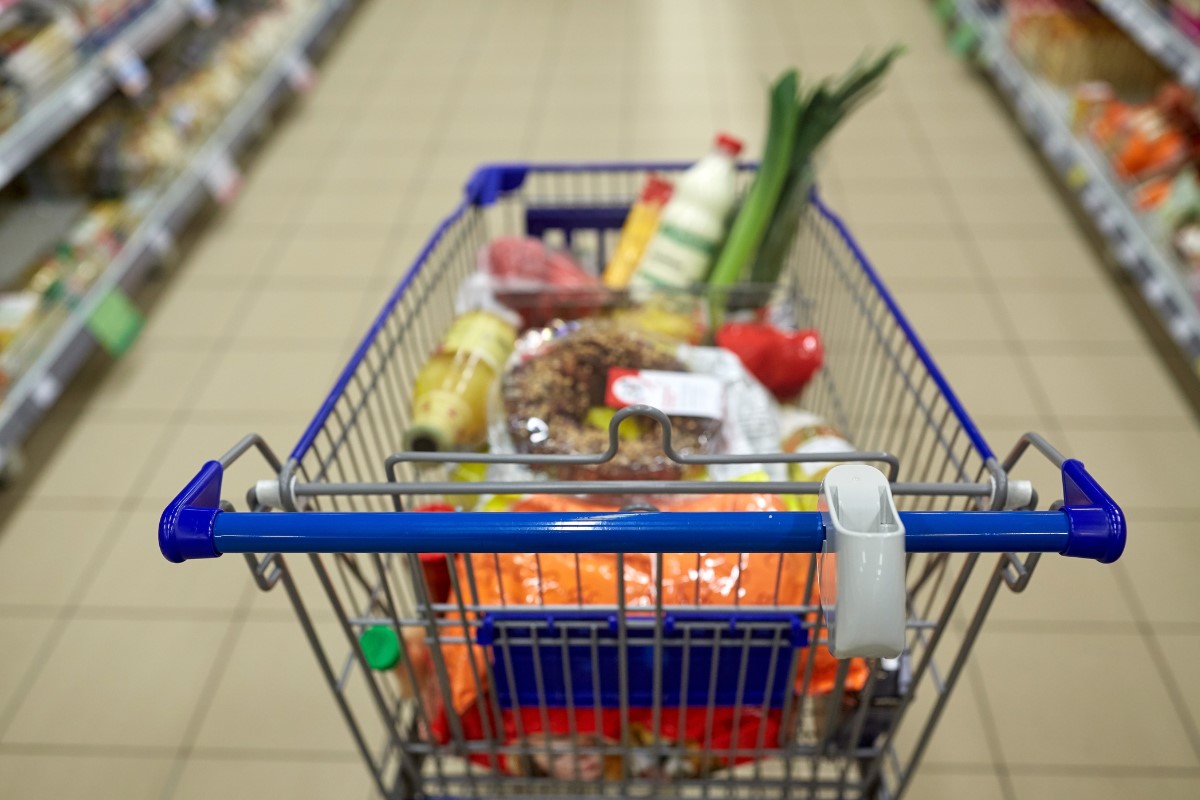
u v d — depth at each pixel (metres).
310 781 2.08
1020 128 4.40
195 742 2.16
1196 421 2.91
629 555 1.31
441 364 1.53
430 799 1.49
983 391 3.00
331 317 3.41
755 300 1.88
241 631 2.38
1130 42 3.97
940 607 2.34
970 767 2.07
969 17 4.86
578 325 1.64
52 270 2.96
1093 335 3.23
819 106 1.88
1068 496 1.00
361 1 5.86
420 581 1.18
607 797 1.46
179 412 3.04
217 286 3.58
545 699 1.33
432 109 4.67
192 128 3.73
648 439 1.44
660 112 4.55
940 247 3.64
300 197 4.07
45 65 2.97
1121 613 2.36
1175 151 3.26
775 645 1.23
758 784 1.42
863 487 0.92
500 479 1.46
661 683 1.30
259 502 1.10
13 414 2.59
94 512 2.71
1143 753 2.09
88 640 2.37
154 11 3.65
